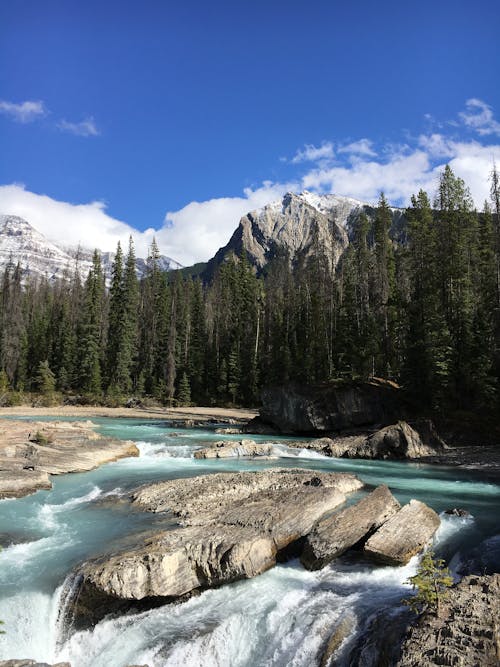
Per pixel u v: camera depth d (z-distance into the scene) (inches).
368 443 1288.1
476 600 383.9
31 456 991.6
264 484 813.9
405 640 350.0
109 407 3002.0
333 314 2760.8
